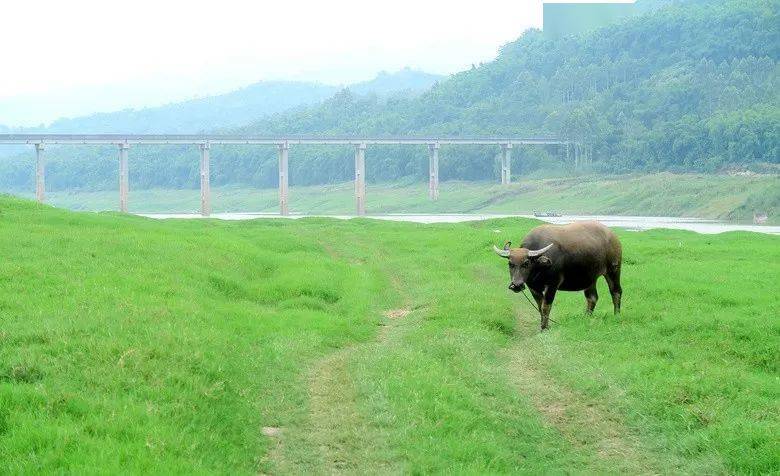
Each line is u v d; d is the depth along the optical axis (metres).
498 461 10.57
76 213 35.47
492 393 13.53
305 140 141.50
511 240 34.53
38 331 13.59
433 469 10.12
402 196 195.62
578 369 14.91
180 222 46.47
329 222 55.34
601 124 197.00
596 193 162.12
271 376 13.77
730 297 20.94
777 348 15.65
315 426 11.59
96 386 11.31
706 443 11.37
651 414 12.63
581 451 11.56
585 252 18.69
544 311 18.77
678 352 15.66
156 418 10.23
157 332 14.06
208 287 20.81
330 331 17.59
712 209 134.75
